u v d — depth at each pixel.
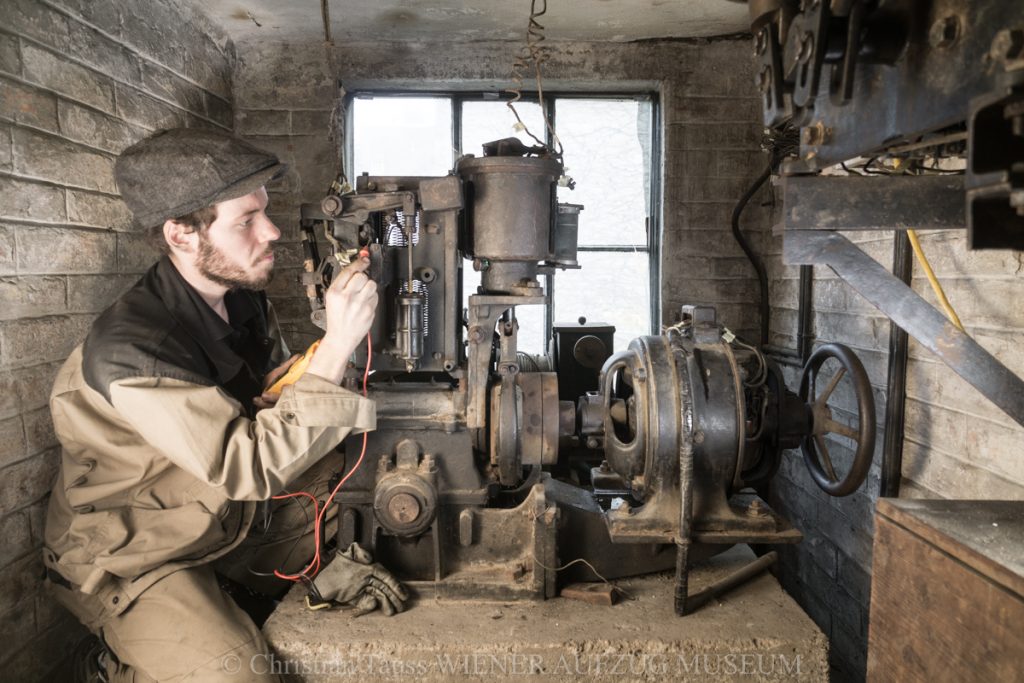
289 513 1.96
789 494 2.62
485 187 1.72
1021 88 0.66
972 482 1.62
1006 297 1.50
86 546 1.55
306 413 1.51
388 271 1.72
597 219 2.94
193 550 1.61
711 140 2.79
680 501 1.64
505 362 1.76
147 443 1.60
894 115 0.89
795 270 2.54
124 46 2.03
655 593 1.77
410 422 1.76
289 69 2.75
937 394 1.75
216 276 1.66
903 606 0.99
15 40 1.59
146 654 1.50
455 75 2.76
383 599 1.66
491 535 1.78
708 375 1.67
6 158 1.56
